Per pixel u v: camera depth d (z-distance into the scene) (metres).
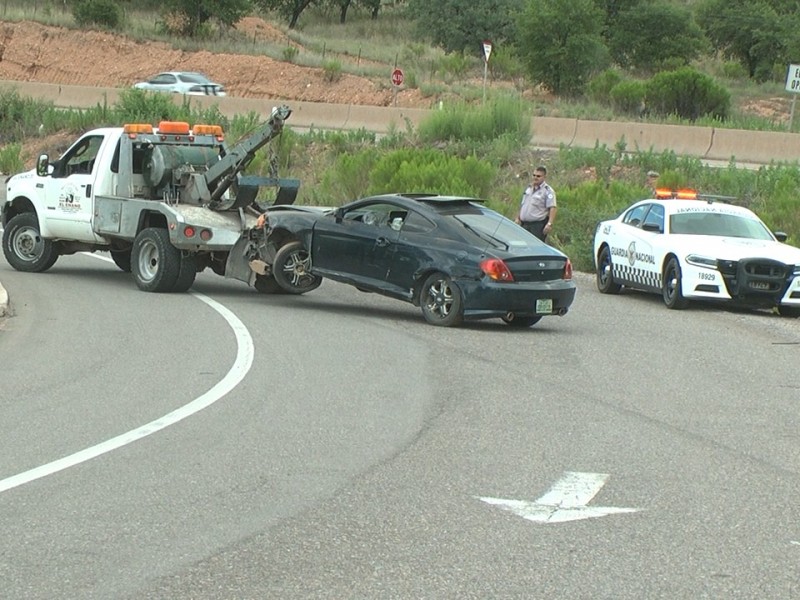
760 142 39.41
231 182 21.19
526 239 18.80
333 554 7.75
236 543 7.94
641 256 22.70
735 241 21.84
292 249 20.41
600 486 9.58
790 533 8.42
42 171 22.80
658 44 81.06
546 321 19.73
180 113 49.53
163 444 10.66
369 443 10.87
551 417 12.20
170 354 15.33
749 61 87.25
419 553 7.80
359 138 44.47
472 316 18.20
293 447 10.65
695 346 17.41
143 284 21.41
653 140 41.28
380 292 19.36
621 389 13.86
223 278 24.42
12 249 23.80
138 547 7.82
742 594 7.15
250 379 13.76
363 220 19.59
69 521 8.37
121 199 21.59
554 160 38.62
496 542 8.07
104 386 13.23
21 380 13.52
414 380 14.00
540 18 65.38
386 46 86.69
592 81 64.44
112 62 77.31
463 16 83.69
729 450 10.98
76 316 18.45
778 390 14.10
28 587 7.06
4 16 80.06
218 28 83.94
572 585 7.25
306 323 18.36
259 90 72.69
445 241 18.55
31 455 10.21
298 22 99.38
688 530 8.45
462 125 42.28
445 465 10.14
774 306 21.38
